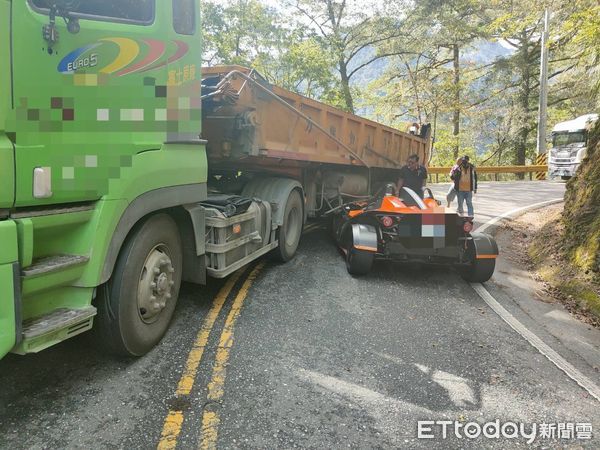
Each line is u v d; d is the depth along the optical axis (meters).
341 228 7.23
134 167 3.31
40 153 2.64
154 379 3.36
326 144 7.41
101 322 3.35
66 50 2.77
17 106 2.51
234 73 4.67
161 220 3.77
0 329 2.45
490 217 11.80
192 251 4.33
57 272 2.79
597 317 5.43
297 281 5.85
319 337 4.27
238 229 4.87
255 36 25.92
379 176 10.73
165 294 3.81
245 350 3.89
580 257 6.61
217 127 5.14
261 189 6.31
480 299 5.76
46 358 3.57
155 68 3.49
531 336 4.71
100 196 3.06
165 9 3.56
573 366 4.11
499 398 3.47
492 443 2.94
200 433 2.80
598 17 9.59
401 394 3.42
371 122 9.06
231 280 5.75
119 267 3.34
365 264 6.02
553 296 6.20
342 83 29.25
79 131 2.88
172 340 3.99
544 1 15.22
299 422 2.98
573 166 23.03
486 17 28.83
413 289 5.92
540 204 14.38
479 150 38.22
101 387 3.21
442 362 3.97
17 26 2.50
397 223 6.11
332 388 3.42
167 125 3.66
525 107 32.81
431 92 32.94
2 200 2.45
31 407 2.95
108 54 3.06
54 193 2.73
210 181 6.34
